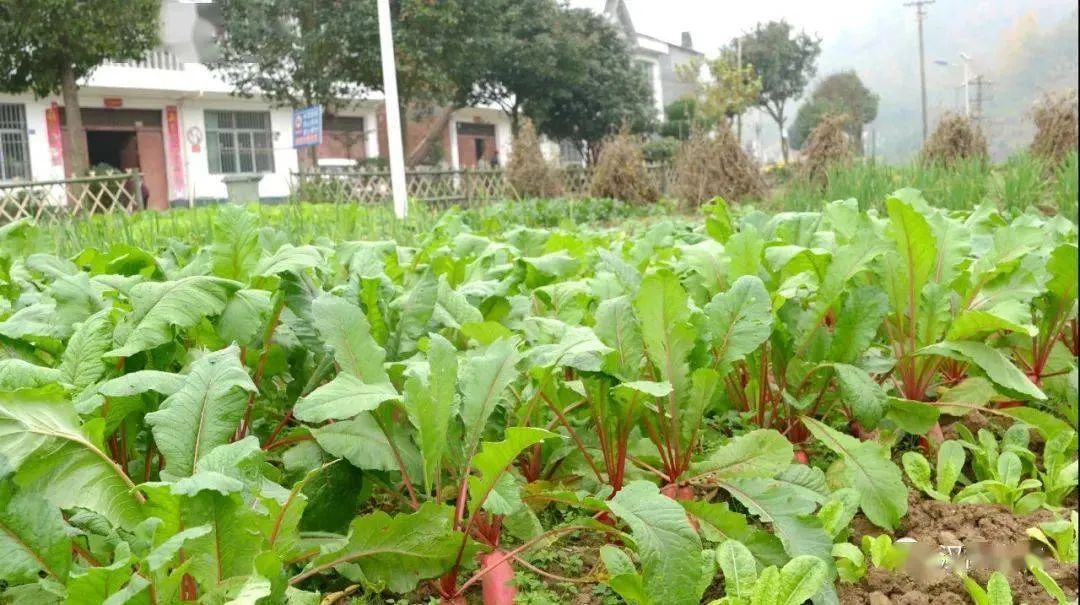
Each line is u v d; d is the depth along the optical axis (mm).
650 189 15602
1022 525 2078
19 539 1327
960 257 2766
